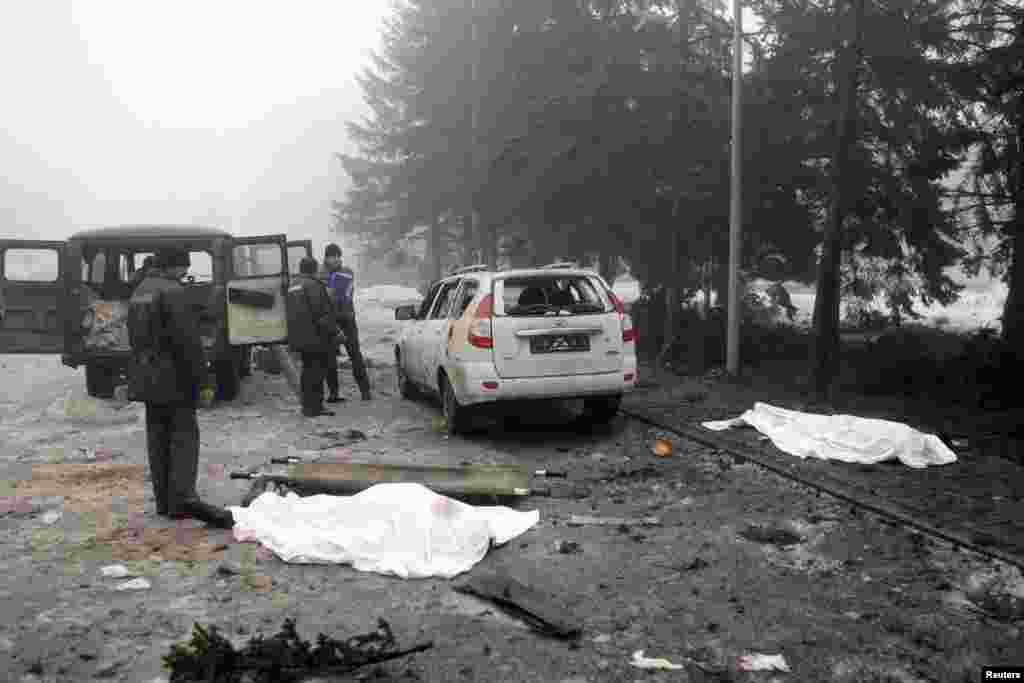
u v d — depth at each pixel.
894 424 7.31
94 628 3.92
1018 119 11.27
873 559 4.74
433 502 5.11
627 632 3.85
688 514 5.74
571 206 16.36
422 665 3.52
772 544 5.06
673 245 15.30
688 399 10.59
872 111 11.85
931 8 11.14
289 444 8.30
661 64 14.77
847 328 17.52
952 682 3.34
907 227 12.30
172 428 5.68
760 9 12.26
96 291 11.12
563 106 15.52
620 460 7.45
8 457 7.73
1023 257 12.36
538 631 3.87
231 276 10.69
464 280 8.83
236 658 3.42
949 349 14.48
